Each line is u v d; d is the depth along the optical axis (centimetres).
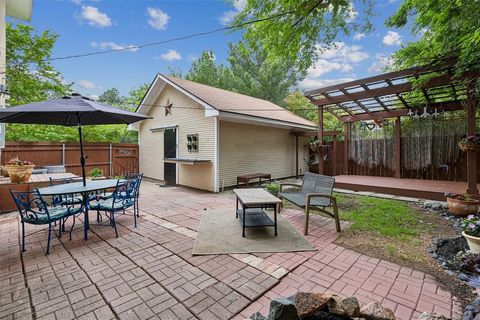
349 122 955
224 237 352
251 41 397
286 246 318
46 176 619
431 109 725
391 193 627
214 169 731
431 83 503
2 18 673
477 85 428
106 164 968
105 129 1341
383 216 442
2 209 497
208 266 266
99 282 235
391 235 351
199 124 780
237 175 809
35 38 998
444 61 442
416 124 816
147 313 190
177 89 786
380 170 888
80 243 336
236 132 805
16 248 321
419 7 399
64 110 316
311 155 1159
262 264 270
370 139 912
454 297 206
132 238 353
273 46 393
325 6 296
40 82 1041
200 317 186
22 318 186
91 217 472
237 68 1576
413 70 491
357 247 313
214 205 563
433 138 783
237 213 442
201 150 775
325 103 716
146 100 951
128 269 261
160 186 856
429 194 564
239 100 929
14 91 947
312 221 428
